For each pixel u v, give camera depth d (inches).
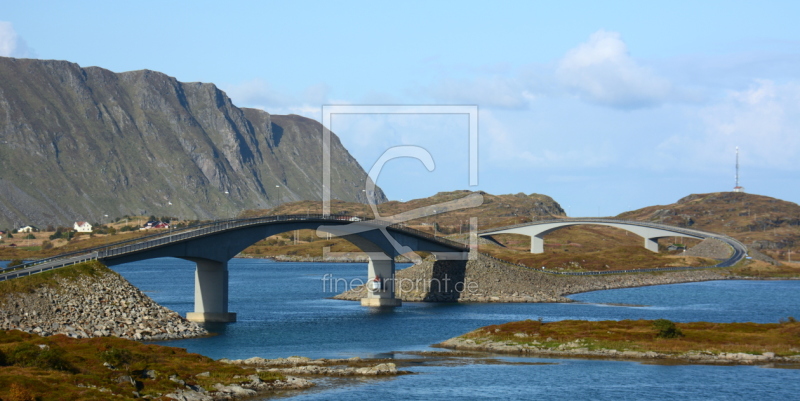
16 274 4345.5
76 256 4911.4
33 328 3964.1
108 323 4328.3
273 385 3240.7
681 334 4468.5
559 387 3363.7
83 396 2564.0
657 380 3513.8
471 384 3403.1
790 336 4367.6
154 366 3171.8
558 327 4773.6
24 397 2426.2
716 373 3659.0
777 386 3388.3
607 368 3782.0
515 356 4143.7
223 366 3410.4
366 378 3499.0
